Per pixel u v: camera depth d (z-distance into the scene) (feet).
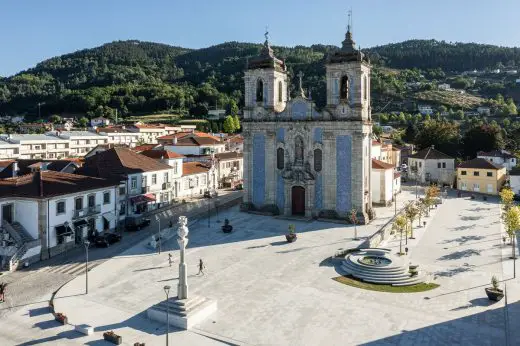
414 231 205.36
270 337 101.55
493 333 101.86
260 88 243.19
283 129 235.20
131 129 566.36
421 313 113.50
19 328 107.14
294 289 131.54
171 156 280.72
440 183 371.97
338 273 146.00
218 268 151.94
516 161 386.11
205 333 103.86
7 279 143.43
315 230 206.18
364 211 221.66
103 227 198.59
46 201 166.91
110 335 99.71
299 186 234.38
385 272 139.95
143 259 162.71
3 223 162.91
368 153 226.99
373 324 107.45
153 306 113.39
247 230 207.10
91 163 242.37
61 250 173.99
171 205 271.49
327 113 222.28
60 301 123.54
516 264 153.28
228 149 430.20
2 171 232.73
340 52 219.41
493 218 235.40
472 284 133.80
